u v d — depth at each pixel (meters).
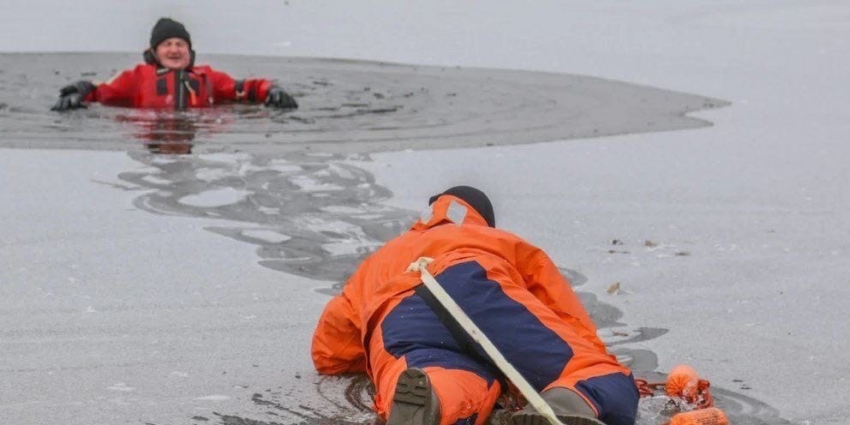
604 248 14.57
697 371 10.52
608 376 8.86
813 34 40.72
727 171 19.31
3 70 28.42
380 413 8.98
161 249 14.00
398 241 10.23
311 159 18.98
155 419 9.25
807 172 19.36
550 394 8.65
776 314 12.20
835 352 11.10
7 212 15.42
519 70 30.86
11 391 9.78
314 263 13.61
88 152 19.08
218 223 15.16
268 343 11.09
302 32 38.53
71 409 9.42
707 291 12.93
